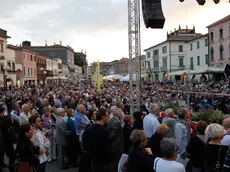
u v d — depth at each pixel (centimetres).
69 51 9400
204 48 4466
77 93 1638
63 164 709
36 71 5347
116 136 543
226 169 342
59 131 700
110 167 493
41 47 8650
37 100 1275
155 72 6450
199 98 1240
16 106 858
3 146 621
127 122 632
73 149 718
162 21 1038
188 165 486
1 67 3522
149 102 1268
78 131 685
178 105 1130
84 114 704
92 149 482
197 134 471
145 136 384
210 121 815
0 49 3550
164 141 350
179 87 2134
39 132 527
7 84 3756
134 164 367
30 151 438
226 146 390
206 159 409
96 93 1603
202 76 3997
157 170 337
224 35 3816
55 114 812
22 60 4522
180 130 506
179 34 6222
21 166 431
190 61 5009
